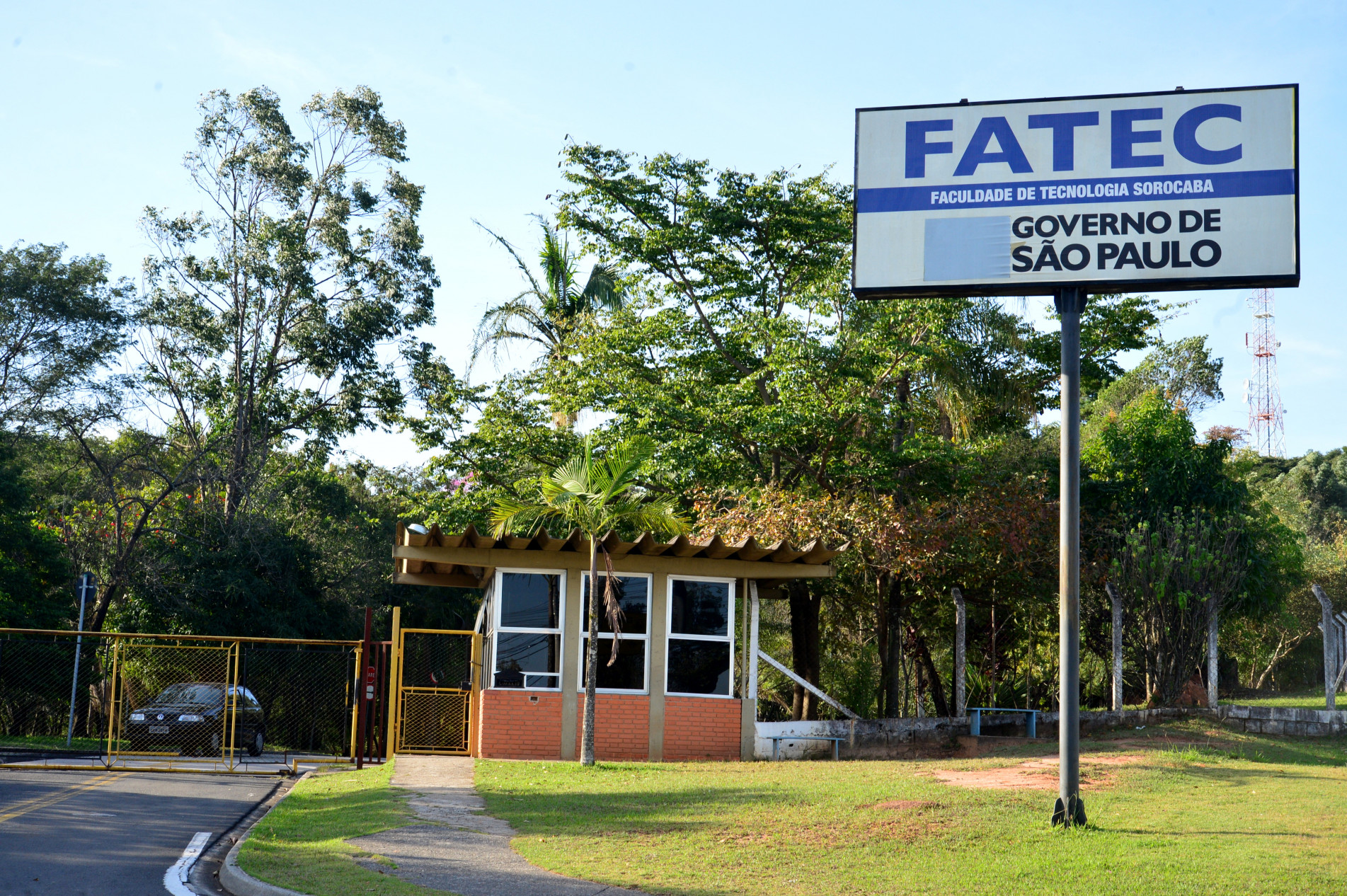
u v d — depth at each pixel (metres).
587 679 17.23
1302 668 35.44
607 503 17.61
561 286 34.88
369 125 39.91
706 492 23.30
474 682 19.47
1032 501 21.39
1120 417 26.97
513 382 28.45
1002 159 13.88
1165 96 13.57
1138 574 20.41
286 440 39.91
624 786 14.33
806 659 24.08
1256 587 22.14
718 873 9.08
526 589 18.98
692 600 19.38
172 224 37.75
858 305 23.59
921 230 13.94
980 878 8.74
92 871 9.32
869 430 23.66
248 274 37.78
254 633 31.20
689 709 18.89
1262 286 13.09
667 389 25.00
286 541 33.47
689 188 26.12
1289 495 44.69
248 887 8.60
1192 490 23.06
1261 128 13.30
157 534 33.62
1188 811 11.53
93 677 27.23
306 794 13.96
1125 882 8.41
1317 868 8.75
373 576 36.22
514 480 29.25
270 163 38.09
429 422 29.78
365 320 38.16
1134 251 13.30
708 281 26.27
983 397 24.64
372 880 8.67
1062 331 12.89
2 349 33.56
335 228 38.50
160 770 17.33
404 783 14.70
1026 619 25.08
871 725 19.36
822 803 12.17
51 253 34.22
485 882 8.74
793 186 26.03
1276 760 16.33
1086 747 17.39
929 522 20.22
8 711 27.28
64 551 31.34
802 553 18.77
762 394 24.91
